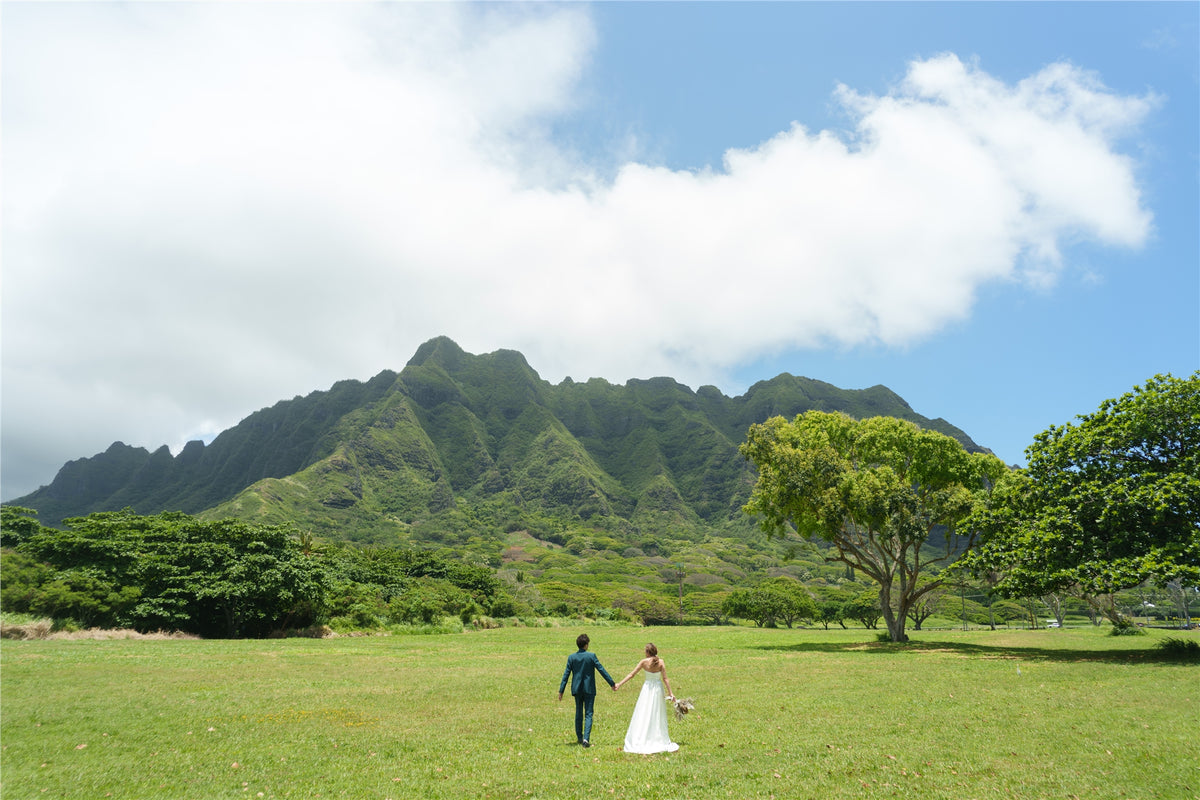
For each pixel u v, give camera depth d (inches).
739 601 3705.7
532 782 329.4
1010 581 1048.8
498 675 834.8
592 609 3634.4
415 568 3024.1
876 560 1569.9
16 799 309.4
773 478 1448.1
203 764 373.4
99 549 1440.7
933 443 1397.6
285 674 812.0
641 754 391.9
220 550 1573.6
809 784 318.0
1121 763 344.8
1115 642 1355.8
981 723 464.4
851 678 773.3
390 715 539.2
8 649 942.4
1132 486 957.8
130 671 778.2
